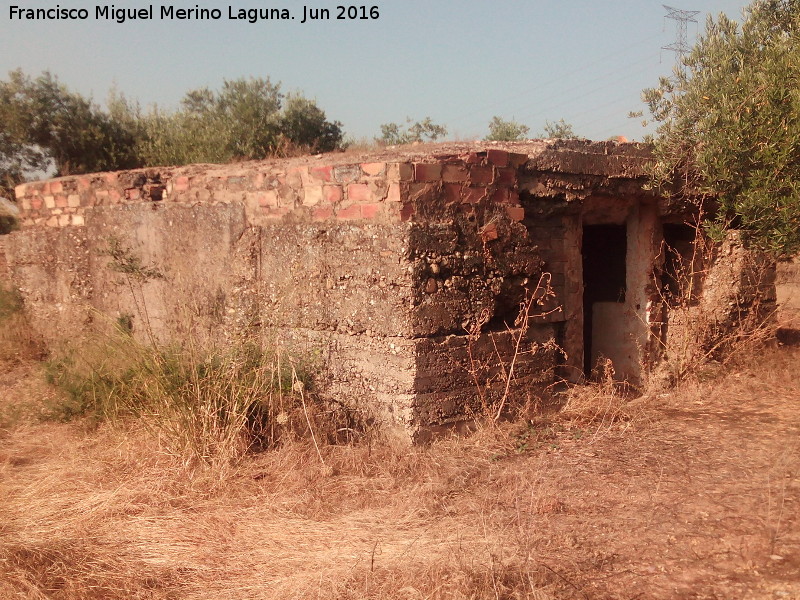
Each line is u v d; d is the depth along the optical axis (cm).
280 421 542
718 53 758
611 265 855
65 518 449
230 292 712
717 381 758
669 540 387
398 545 398
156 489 484
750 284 868
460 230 595
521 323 648
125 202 859
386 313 573
